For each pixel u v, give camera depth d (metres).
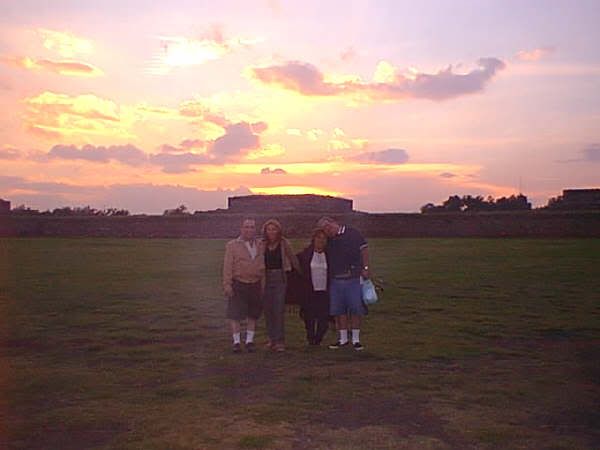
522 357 11.81
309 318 12.70
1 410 8.67
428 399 9.13
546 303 18.19
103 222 57.25
